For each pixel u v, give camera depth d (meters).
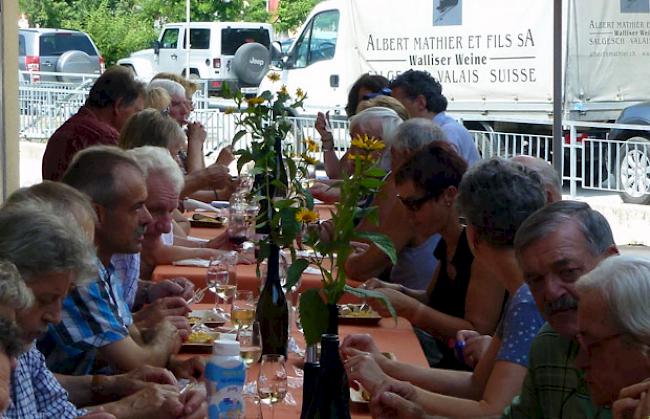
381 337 3.75
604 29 12.70
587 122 12.43
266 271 3.43
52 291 2.48
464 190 3.11
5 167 7.70
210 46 22.31
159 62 22.77
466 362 3.54
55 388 2.77
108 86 6.05
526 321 2.93
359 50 14.78
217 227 6.15
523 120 13.55
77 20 28.19
